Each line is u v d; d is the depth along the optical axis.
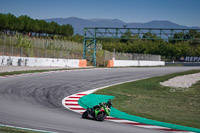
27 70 53.06
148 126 18.55
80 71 59.75
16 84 35.28
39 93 30.34
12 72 47.06
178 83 43.66
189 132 17.66
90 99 29.05
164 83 43.91
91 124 17.64
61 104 25.17
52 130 15.36
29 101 25.28
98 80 46.31
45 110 21.61
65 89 34.88
